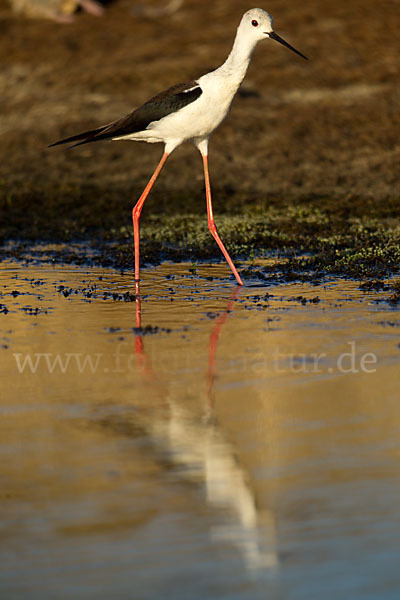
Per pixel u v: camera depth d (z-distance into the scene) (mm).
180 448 7121
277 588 5332
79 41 25812
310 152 19641
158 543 5793
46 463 6895
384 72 22938
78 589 5328
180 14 26969
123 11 27891
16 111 22281
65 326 10555
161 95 12453
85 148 20609
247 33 12180
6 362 9258
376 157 19203
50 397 8281
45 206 18000
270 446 7094
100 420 7711
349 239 14828
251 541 5781
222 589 5316
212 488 6449
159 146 20562
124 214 17375
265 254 14445
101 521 6043
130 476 6668
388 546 5695
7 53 25344
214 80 12305
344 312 10836
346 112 21219
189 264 13961
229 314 10914
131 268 13812
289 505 6195
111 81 23062
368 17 25438
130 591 5305
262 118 21109
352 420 7523
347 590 5297
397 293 11617
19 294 12195
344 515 6043
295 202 17328
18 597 5258
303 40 24406
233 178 18828
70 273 13492
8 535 5891
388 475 6539
